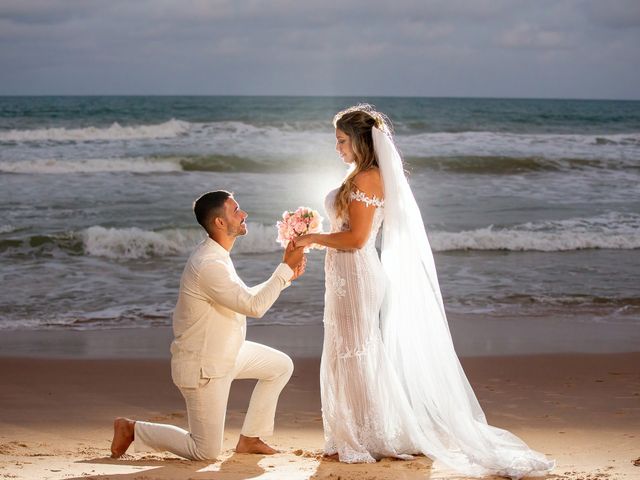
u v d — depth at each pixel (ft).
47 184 62.18
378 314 14.74
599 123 142.82
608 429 16.79
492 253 44.47
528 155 81.82
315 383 21.80
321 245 14.47
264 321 29.86
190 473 12.59
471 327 29.17
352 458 13.83
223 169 73.67
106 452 14.85
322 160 77.71
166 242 43.45
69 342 26.53
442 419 14.12
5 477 11.82
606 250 45.70
